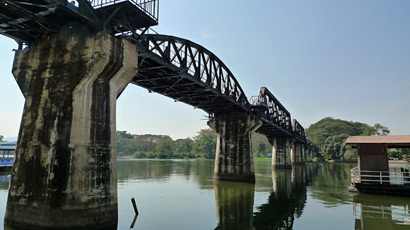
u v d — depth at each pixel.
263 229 16.05
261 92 44.53
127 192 29.06
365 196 25.34
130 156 184.75
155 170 60.44
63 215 13.16
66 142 13.89
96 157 14.27
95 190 13.91
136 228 15.84
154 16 17.00
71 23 15.60
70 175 13.51
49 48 15.92
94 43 14.59
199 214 19.59
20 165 14.83
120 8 14.76
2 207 19.91
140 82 26.56
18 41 17.48
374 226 16.30
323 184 36.94
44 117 14.85
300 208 21.56
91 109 14.55
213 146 153.25
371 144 26.64
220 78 30.94
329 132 166.38
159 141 188.00
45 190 13.74
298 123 87.31
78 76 14.52
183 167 72.25
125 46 16.00
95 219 13.67
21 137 15.30
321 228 16.16
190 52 24.77
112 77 15.56
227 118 40.75
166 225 16.62
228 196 27.11
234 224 17.12
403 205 21.72
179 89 29.31
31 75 16.08
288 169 68.81
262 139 186.88
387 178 25.81
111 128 15.35
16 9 13.36
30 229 13.63
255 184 36.44
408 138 26.75
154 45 19.67
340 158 130.00
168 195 27.38
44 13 14.68
